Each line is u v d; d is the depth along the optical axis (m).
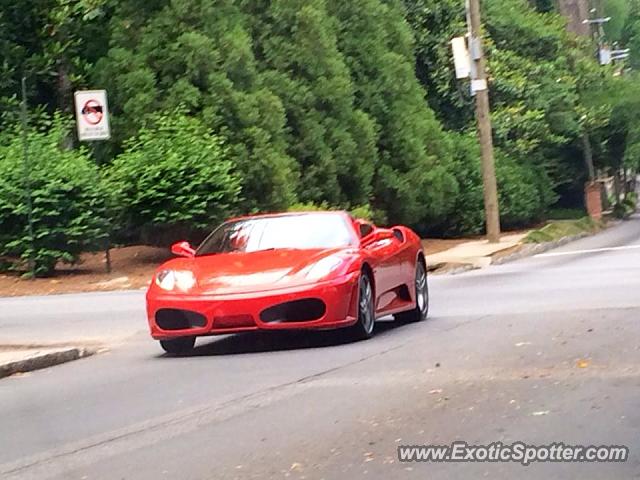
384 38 35.03
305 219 13.48
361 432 8.05
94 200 23.94
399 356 11.27
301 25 29.94
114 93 27.11
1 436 8.84
